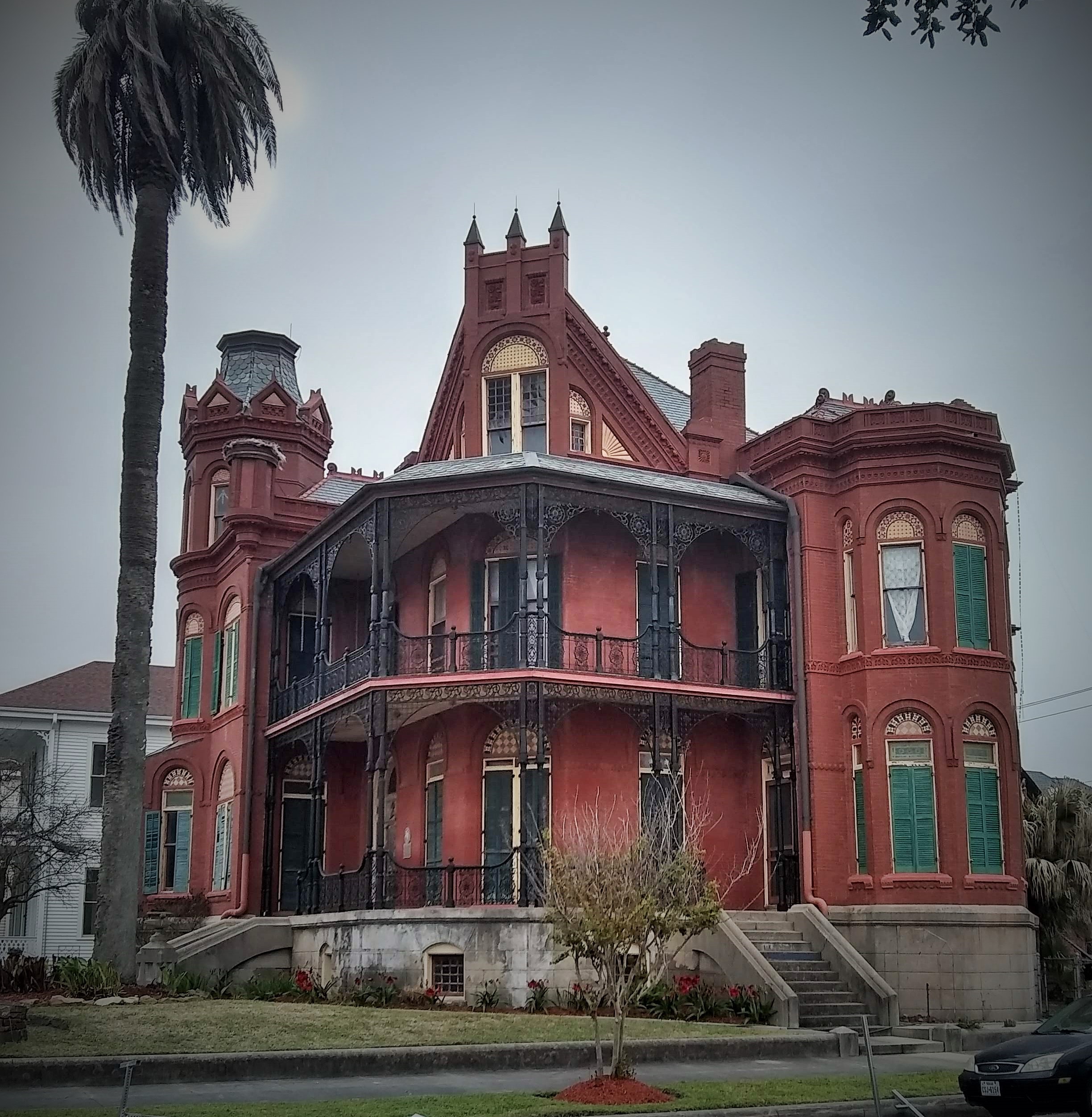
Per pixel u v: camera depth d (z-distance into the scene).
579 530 27.88
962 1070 18.03
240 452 33.34
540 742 24.44
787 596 27.52
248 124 28.50
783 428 28.44
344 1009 21.14
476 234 32.09
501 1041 17.97
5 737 47.41
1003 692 26.45
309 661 32.75
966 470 27.11
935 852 25.47
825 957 23.95
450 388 32.84
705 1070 17.69
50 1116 13.03
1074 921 28.66
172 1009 20.55
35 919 45.44
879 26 14.47
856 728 26.70
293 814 32.03
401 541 29.45
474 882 26.20
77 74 27.14
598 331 31.28
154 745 50.88
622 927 15.31
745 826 27.98
